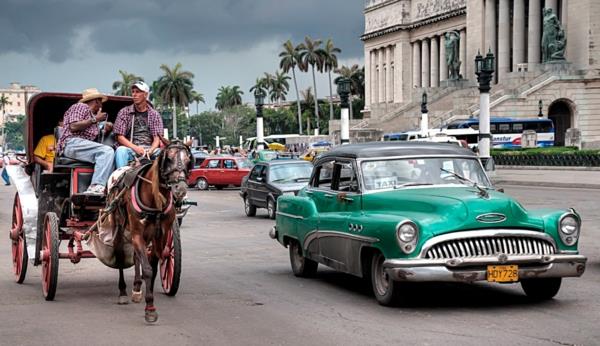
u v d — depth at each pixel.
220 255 16.42
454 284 12.02
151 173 9.66
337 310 10.25
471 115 77.25
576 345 8.16
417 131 75.38
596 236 18.27
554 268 9.88
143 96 11.43
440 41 114.19
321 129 149.88
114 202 10.13
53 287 10.96
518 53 91.75
